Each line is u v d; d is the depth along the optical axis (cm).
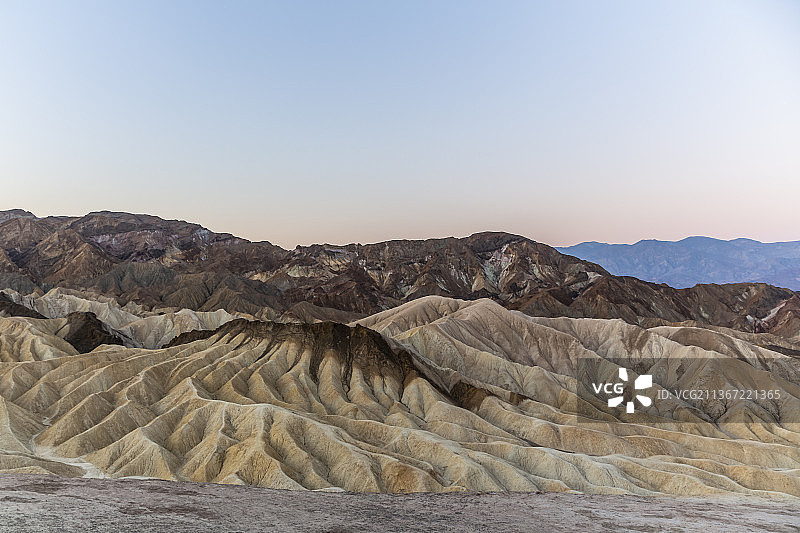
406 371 10638
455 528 1841
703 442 8956
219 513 1812
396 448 7431
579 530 1891
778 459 8419
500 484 6662
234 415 7612
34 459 6303
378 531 1742
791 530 1997
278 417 7369
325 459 6819
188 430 7356
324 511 1988
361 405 9450
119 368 9675
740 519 2158
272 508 1961
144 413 8119
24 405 8575
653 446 8550
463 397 10375
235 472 6162
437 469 6888
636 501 2502
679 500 2598
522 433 8981
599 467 7175
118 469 6575
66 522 1541
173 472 6450
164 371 9750
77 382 9306
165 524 1614
